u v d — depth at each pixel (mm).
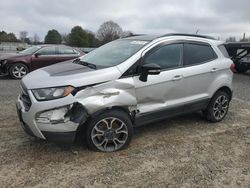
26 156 4195
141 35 5430
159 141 4902
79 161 4102
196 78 5285
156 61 4777
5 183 3539
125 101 4324
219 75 5727
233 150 4672
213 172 3957
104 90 4156
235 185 3680
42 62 12008
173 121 5941
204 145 4816
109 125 4320
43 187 3488
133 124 4656
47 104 3895
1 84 10000
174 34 5223
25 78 4418
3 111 6289
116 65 4410
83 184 3570
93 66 4539
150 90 4645
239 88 10367
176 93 5051
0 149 4387
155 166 4055
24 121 4125
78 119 3990
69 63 5070
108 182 3627
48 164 3998
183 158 4324
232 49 15031
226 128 5676
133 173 3850
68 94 3926
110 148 4422
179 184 3641
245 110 7043
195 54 5383
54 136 3961
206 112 5859
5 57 11641
